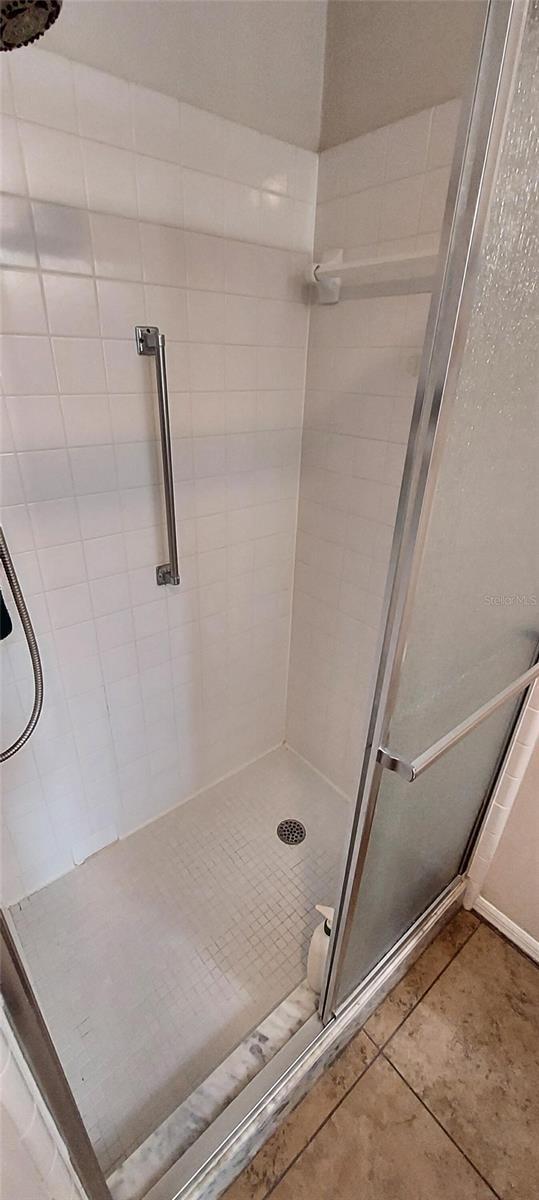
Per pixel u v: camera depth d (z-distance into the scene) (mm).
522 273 568
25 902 1489
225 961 1364
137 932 1423
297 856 1644
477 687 948
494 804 1315
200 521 1435
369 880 977
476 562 762
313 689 1858
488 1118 1116
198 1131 1031
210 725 1776
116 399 1155
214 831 1718
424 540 607
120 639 1404
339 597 1624
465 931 1449
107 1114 1091
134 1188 957
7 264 938
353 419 1397
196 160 1094
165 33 969
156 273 1117
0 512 1087
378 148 1146
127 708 1510
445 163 1031
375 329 1271
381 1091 1151
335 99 1201
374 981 1235
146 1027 1231
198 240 1154
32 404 1049
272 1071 1099
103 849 1643
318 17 1141
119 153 993
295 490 1631
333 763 1878
